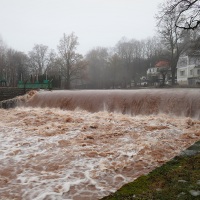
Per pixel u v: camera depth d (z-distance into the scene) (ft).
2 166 23.72
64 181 20.21
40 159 25.45
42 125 40.78
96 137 32.91
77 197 17.63
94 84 209.77
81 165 23.62
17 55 237.04
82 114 50.06
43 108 63.00
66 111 55.77
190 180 15.78
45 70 231.30
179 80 202.69
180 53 146.10
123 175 21.30
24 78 217.56
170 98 47.88
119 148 28.12
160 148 27.61
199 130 34.30
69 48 179.93
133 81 213.87
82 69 182.91
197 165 18.25
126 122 40.32
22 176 21.40
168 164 19.17
